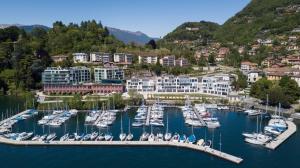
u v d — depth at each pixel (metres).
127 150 173.88
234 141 185.00
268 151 169.38
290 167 149.88
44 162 159.38
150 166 152.88
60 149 176.62
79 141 184.38
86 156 166.50
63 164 156.75
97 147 179.00
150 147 178.25
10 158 164.62
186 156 164.38
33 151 174.12
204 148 170.62
